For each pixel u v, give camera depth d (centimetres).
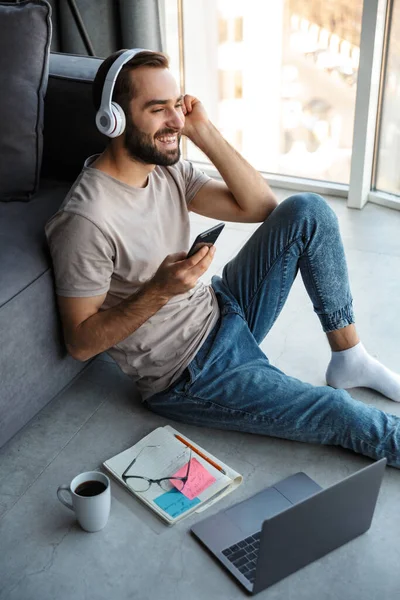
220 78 326
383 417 180
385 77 282
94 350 174
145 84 160
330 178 323
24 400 180
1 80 196
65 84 206
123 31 288
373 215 299
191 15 313
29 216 195
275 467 182
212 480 174
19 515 169
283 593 151
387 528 166
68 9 285
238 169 190
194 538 163
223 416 186
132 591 152
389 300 245
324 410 179
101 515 162
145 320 170
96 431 194
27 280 172
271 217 189
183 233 187
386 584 153
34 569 157
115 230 168
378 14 262
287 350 223
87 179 169
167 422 196
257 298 195
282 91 316
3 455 186
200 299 190
